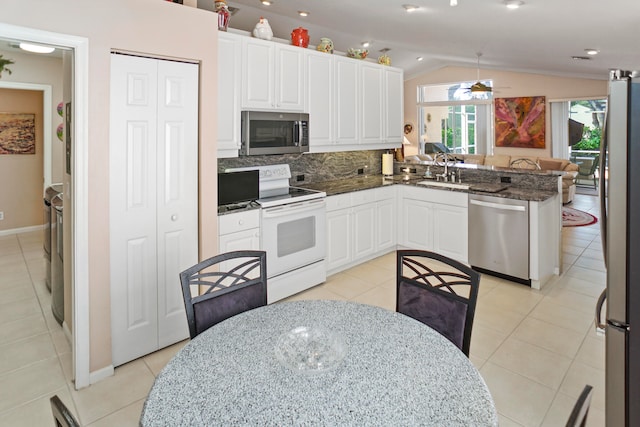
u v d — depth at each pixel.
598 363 2.43
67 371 2.39
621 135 1.32
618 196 1.34
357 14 3.89
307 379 1.19
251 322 1.58
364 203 4.23
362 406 1.07
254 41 3.30
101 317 2.27
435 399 1.10
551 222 3.77
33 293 3.55
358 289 3.64
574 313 3.11
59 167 5.52
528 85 9.32
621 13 2.88
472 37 4.63
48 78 5.24
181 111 2.51
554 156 9.20
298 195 3.52
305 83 3.77
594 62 5.74
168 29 2.37
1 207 5.45
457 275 1.71
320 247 3.70
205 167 2.64
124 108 2.26
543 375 2.31
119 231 2.32
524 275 3.62
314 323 1.56
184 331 2.69
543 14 3.11
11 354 2.57
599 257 4.52
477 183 4.41
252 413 1.04
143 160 2.37
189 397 1.11
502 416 1.98
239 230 2.99
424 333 1.48
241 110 3.25
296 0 3.62
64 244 2.59
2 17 1.81
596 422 1.94
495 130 9.95
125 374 2.35
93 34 2.08
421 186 4.39
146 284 2.47
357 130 4.38
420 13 3.58
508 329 2.86
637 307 1.35
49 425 1.94
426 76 10.84
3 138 5.34
